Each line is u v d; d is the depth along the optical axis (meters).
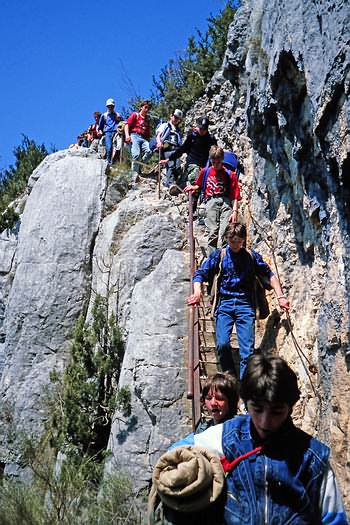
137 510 7.59
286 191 8.21
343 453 5.73
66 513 7.03
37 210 12.91
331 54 5.73
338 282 5.97
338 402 5.86
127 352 9.48
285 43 6.89
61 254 12.30
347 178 5.66
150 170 14.33
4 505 7.01
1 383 12.02
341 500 2.88
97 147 15.73
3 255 13.58
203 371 8.60
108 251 11.65
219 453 2.96
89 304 11.80
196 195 11.55
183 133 16.23
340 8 5.62
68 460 8.44
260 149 9.08
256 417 2.87
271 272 7.32
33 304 12.16
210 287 7.59
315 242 7.12
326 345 6.14
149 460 8.54
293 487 2.83
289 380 2.85
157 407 8.82
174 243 10.97
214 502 2.87
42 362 11.82
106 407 9.52
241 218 10.20
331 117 5.78
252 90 8.77
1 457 11.08
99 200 12.73
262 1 8.70
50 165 13.87
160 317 9.45
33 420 11.27
